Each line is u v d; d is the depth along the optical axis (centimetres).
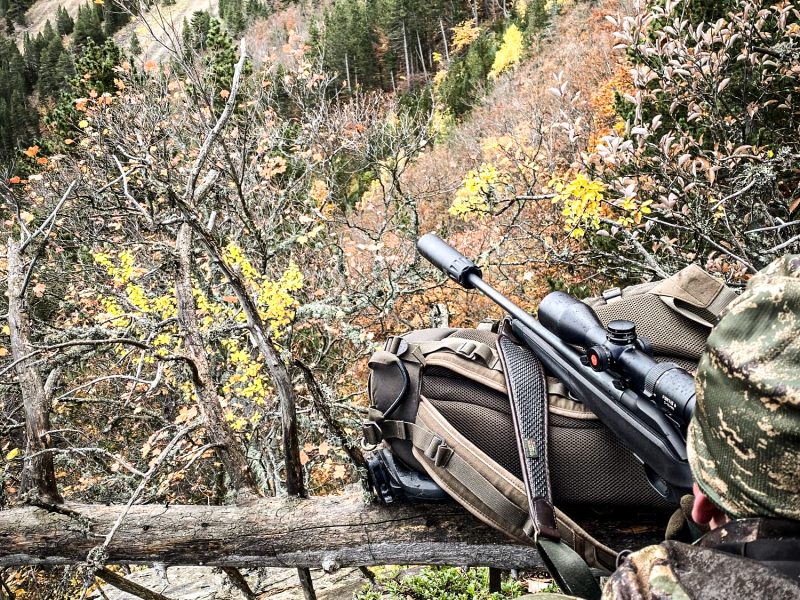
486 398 163
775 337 62
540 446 148
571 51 2091
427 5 5456
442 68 4803
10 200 329
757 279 73
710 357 67
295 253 680
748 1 390
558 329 147
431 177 1355
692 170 339
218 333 423
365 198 1159
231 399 483
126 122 584
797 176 439
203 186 439
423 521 205
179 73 573
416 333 188
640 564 67
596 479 153
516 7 4353
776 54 386
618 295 176
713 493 67
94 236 619
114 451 603
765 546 62
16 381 349
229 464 246
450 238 979
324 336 607
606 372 134
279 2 5159
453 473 160
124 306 517
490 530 199
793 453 59
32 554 240
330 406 232
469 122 2295
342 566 217
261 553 225
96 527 236
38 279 646
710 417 66
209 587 377
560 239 668
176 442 246
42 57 5431
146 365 603
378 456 189
